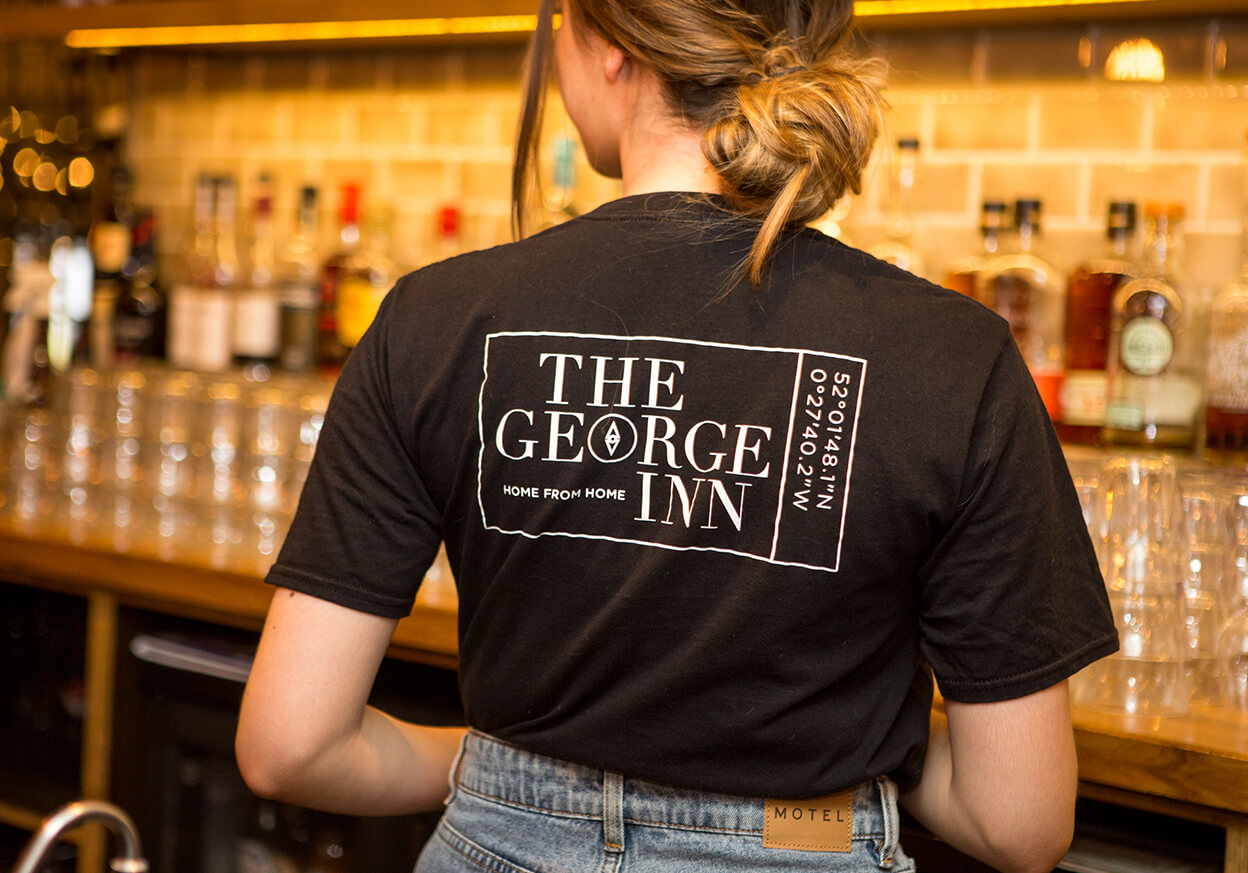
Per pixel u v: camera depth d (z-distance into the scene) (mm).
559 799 818
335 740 856
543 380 777
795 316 760
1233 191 1633
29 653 1945
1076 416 1588
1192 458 1544
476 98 2137
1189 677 1148
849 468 738
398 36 2061
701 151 840
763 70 819
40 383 2201
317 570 829
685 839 795
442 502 819
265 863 1646
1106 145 1710
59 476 1872
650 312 773
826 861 800
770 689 759
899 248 1787
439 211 2141
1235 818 1007
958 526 743
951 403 738
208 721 1573
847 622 754
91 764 1669
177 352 2156
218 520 1709
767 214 792
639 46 836
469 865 854
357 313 2006
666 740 772
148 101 2447
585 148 938
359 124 2248
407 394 807
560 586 778
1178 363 1586
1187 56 1657
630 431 763
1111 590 1124
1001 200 1758
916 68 1827
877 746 789
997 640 751
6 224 2465
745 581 746
